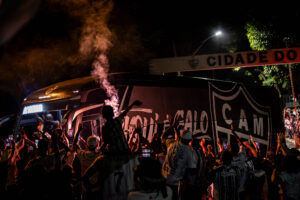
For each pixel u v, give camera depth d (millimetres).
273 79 21703
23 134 6633
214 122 11469
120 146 4379
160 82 9961
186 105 10562
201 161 5918
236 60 12992
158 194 3711
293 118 27375
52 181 4152
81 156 5613
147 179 3686
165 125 9523
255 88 14273
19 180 4785
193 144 6184
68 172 4438
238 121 12672
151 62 12852
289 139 27297
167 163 5637
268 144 13992
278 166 5262
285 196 5066
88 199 4449
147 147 6238
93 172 4418
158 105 9570
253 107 13766
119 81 8875
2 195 5508
